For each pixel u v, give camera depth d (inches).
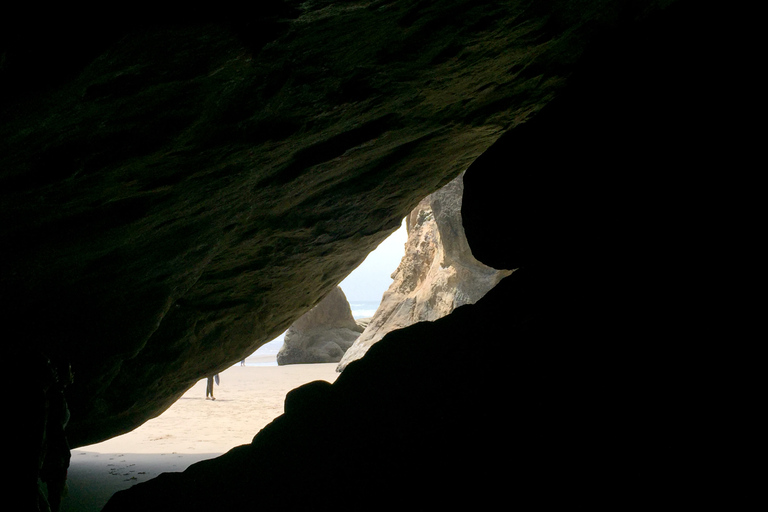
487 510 119.8
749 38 147.4
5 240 146.6
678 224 142.6
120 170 135.3
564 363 139.3
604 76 178.2
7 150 109.2
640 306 138.8
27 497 131.5
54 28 84.6
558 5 148.3
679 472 105.8
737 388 110.7
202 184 163.3
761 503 95.5
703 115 147.4
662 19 170.4
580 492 112.7
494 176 192.7
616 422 119.6
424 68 154.5
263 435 171.9
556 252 173.8
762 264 122.9
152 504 160.6
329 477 147.4
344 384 173.3
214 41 103.7
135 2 87.5
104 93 104.4
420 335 176.1
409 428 147.5
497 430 134.0
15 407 136.5
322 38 120.6
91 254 172.9
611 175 161.2
